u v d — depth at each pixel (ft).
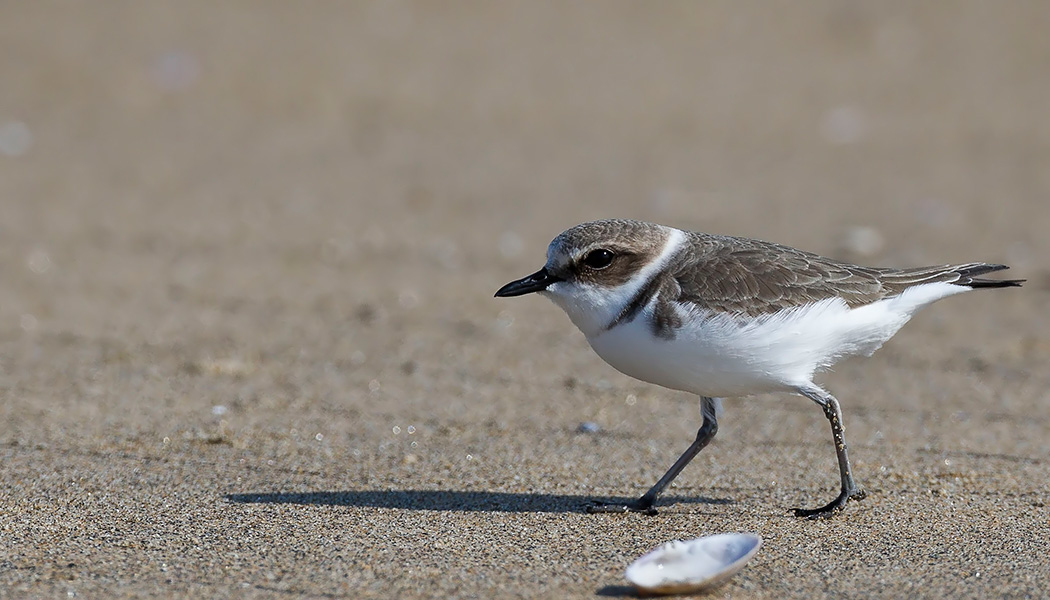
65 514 25.80
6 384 35.81
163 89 74.74
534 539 24.54
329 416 33.86
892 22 88.79
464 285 48.73
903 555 23.56
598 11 89.35
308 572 22.39
